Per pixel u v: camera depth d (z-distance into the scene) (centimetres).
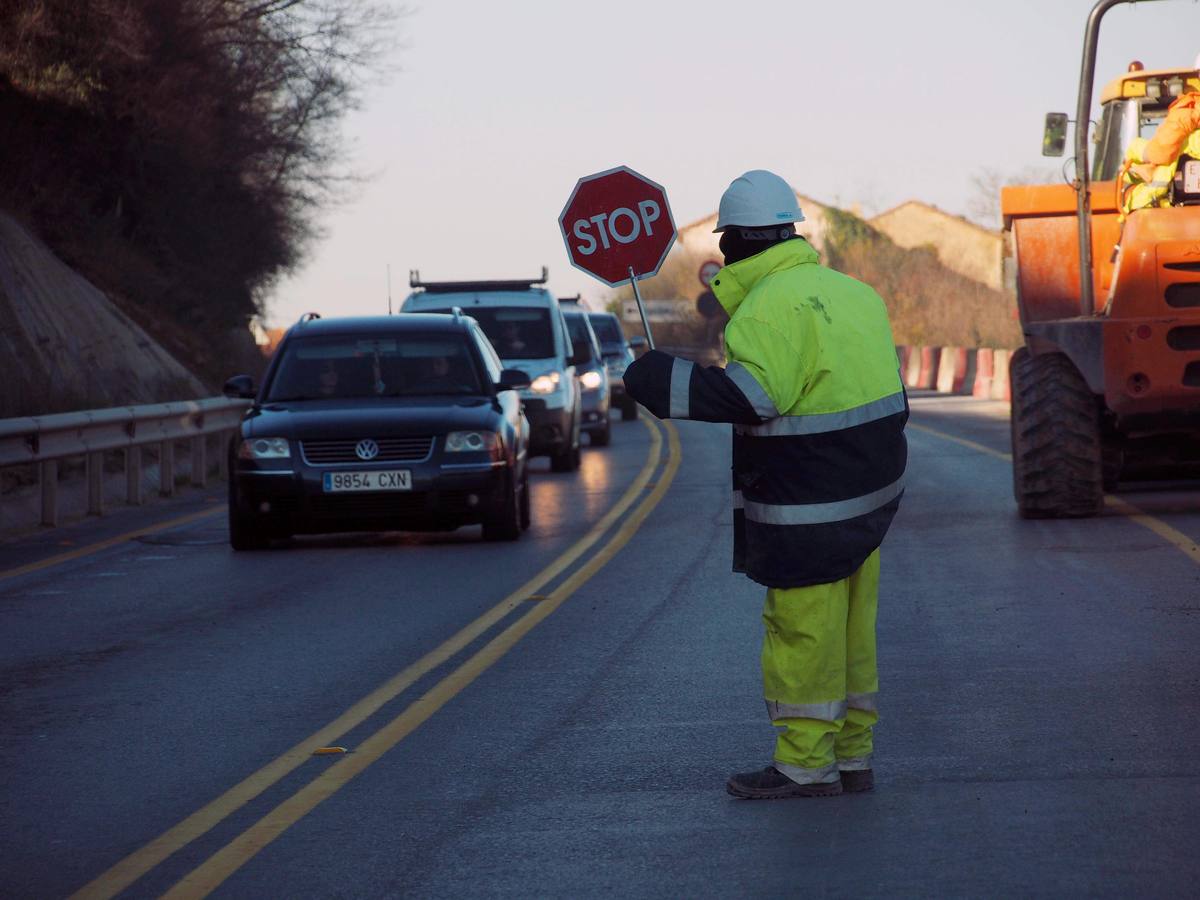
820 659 1324
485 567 2903
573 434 5144
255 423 3209
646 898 1110
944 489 3931
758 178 1317
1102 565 2584
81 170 6931
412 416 3191
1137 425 3019
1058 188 3403
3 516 3694
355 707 1784
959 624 2139
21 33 5916
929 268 17812
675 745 1553
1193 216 2938
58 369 5331
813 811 1303
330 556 3125
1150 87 3428
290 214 8119
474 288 5459
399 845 1262
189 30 6756
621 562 2902
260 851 1257
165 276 7544
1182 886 1082
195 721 1736
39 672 2034
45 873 1222
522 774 1468
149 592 2697
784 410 1282
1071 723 1576
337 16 7581
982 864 1145
